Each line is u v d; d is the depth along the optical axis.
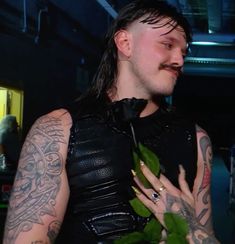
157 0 1.23
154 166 1.11
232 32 11.12
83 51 10.16
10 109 7.18
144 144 1.21
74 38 9.46
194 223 1.09
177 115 1.31
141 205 1.09
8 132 4.97
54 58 8.45
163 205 1.08
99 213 1.13
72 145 1.16
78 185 1.15
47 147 1.15
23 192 1.13
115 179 1.15
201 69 13.60
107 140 1.17
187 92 28.88
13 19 6.65
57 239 1.16
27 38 7.18
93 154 1.16
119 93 1.26
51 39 7.84
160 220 1.07
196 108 29.06
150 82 1.20
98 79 1.30
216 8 8.62
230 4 9.35
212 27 10.38
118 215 1.12
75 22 9.40
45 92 8.09
